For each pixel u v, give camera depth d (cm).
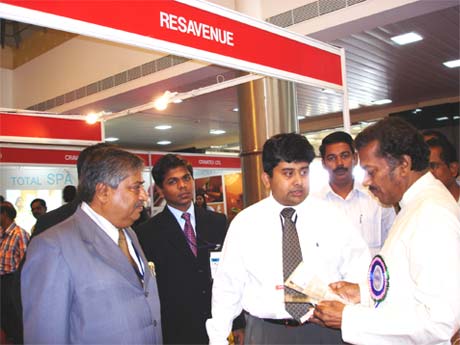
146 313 147
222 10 222
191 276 222
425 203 122
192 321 217
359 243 176
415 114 861
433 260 113
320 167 421
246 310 180
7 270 457
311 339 165
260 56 240
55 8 159
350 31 431
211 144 1304
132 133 1057
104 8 174
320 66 285
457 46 557
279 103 432
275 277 171
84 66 702
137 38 184
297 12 440
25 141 476
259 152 427
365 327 123
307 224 175
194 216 238
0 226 426
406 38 520
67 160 678
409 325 114
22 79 822
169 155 236
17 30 803
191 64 553
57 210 210
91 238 142
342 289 160
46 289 128
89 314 133
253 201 429
